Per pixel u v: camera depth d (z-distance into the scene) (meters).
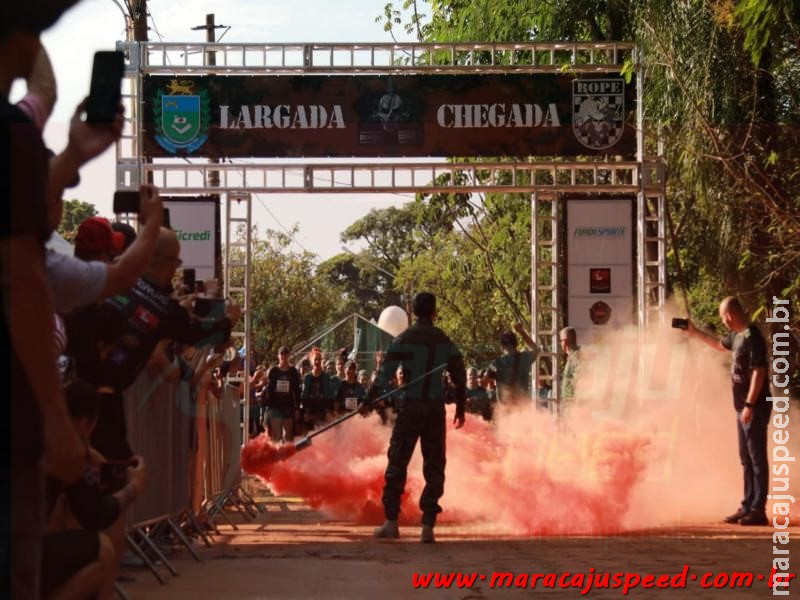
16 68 2.59
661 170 15.97
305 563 7.66
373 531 9.93
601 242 16.48
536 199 16.53
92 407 4.04
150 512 7.23
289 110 16.02
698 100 13.99
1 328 2.44
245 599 6.11
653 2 14.82
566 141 16.22
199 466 8.93
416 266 32.31
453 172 18.12
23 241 2.41
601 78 16.16
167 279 5.68
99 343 5.35
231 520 10.55
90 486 4.04
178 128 15.91
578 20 18.75
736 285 14.24
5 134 2.40
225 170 16.09
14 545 2.46
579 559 7.79
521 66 16.12
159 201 3.54
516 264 23.72
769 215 13.84
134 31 18.28
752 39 10.23
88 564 3.52
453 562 7.66
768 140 13.90
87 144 3.27
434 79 16.12
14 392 2.47
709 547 8.54
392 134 16.08
